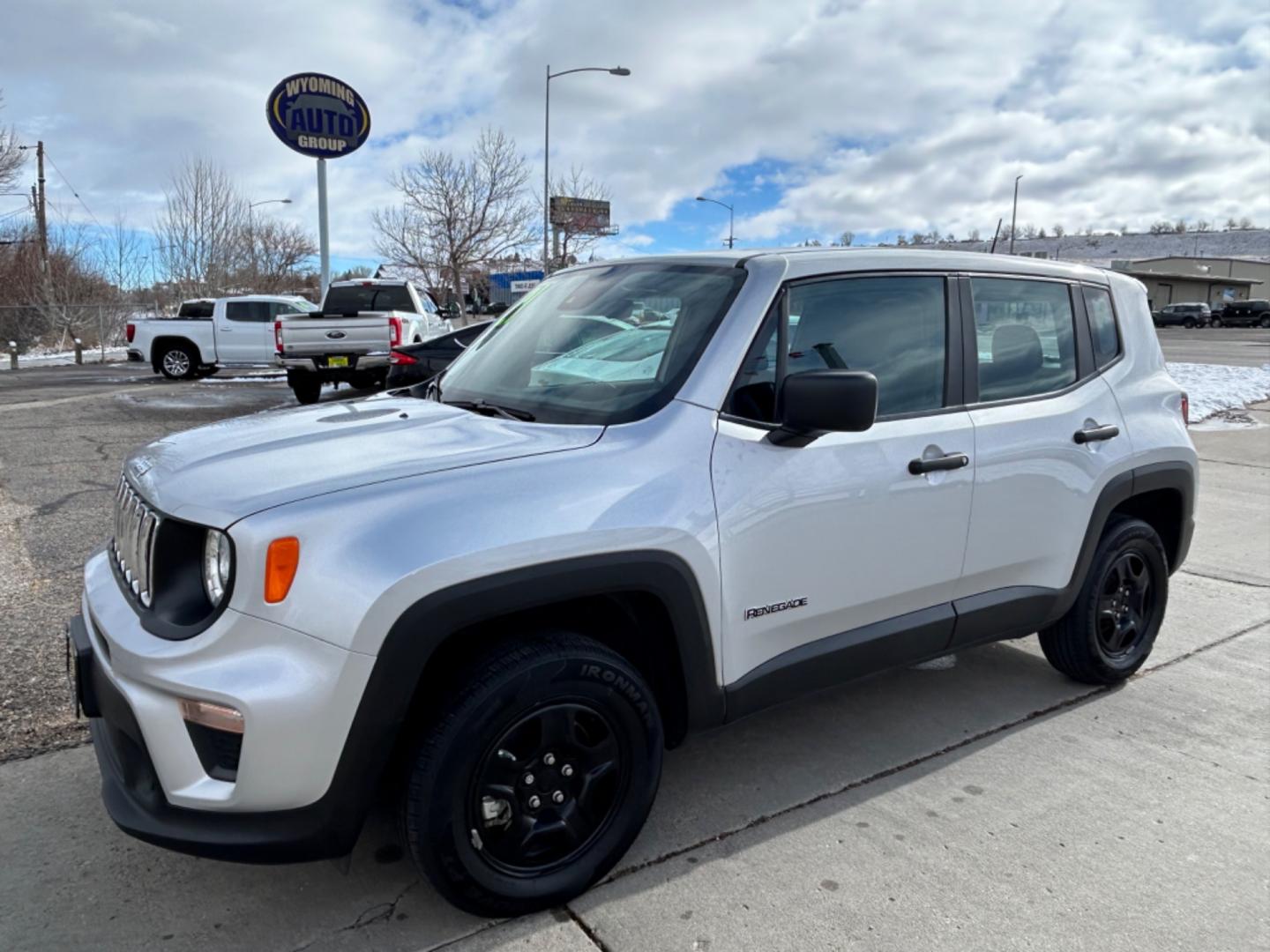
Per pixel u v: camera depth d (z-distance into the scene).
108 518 6.54
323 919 2.46
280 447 2.60
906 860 2.77
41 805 2.99
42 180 32.03
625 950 2.36
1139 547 3.96
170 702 2.14
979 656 4.45
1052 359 3.67
